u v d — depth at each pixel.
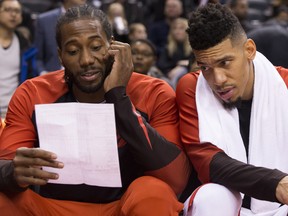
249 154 4.09
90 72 4.00
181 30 10.31
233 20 3.96
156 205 3.71
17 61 8.23
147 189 3.74
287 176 3.71
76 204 4.09
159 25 11.95
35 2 12.70
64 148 3.83
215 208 3.74
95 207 4.09
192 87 4.25
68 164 3.85
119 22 10.18
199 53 3.96
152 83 4.31
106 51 4.02
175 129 4.24
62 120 3.83
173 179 3.99
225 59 3.92
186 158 4.13
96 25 4.00
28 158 3.65
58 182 3.92
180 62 9.36
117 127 3.96
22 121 4.14
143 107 4.23
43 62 9.13
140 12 12.55
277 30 7.39
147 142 3.93
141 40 7.73
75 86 4.17
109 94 3.94
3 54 8.14
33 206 3.87
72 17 4.02
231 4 11.19
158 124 4.22
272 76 4.18
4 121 4.36
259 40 7.39
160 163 3.95
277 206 4.08
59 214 4.05
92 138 3.84
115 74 3.96
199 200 3.76
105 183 3.91
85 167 3.87
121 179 4.13
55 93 4.21
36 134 4.15
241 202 3.95
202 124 4.08
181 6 12.03
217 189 3.79
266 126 4.09
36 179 3.69
